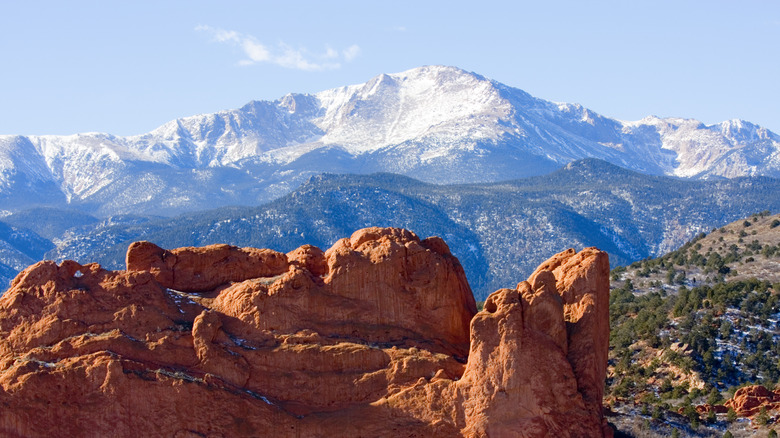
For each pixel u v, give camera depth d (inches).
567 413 3900.1
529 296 4035.4
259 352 3880.4
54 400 3612.2
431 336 4109.3
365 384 3892.7
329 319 4023.1
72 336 3774.6
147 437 3639.3
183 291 4185.5
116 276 3939.5
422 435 3804.1
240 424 3713.1
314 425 3772.1
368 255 4126.5
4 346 3762.3
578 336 4111.7
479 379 3873.0
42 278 3878.0
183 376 3715.6
